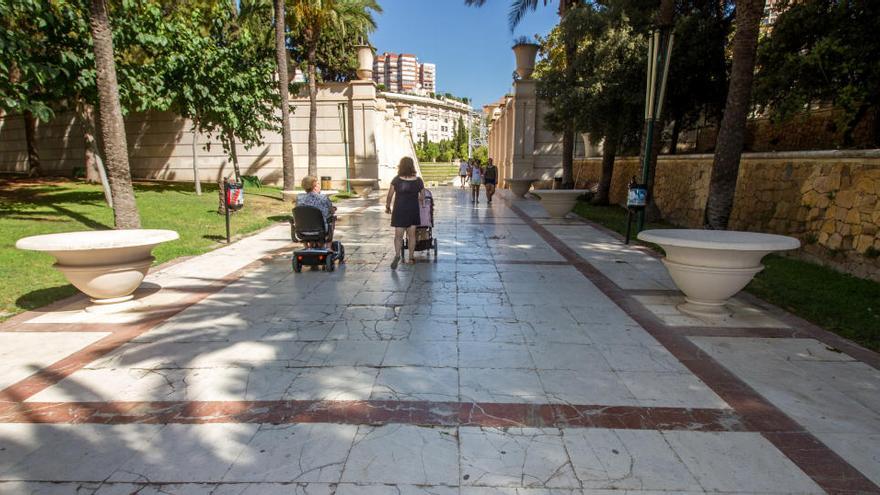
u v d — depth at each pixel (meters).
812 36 8.46
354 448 2.66
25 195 15.45
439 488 2.34
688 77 12.14
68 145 26.11
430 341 4.23
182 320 4.79
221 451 2.63
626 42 12.88
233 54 17.02
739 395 3.30
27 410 3.06
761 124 13.14
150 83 13.86
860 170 7.00
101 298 5.07
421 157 71.19
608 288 6.03
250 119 17.92
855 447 2.71
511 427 2.88
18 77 11.37
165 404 3.13
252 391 3.31
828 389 3.40
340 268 7.10
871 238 6.62
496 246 8.94
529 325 4.66
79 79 11.18
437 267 7.16
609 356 3.94
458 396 3.25
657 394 3.30
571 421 2.96
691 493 2.33
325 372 3.60
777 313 5.11
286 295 5.67
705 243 4.47
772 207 8.94
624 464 2.54
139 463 2.53
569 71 14.80
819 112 10.79
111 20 12.14
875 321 4.79
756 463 2.56
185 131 23.72
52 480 2.40
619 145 15.01
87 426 2.88
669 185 13.76
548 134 22.95
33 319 4.86
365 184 21.22
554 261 7.63
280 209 14.76
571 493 2.32
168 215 12.15
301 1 17.62
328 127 23.16
